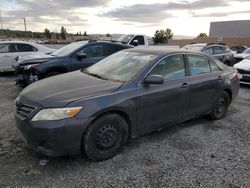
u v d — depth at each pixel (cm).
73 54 755
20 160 360
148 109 406
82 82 399
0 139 422
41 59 728
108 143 368
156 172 346
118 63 461
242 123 547
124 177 332
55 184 313
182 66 470
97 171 343
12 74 1120
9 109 586
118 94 370
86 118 335
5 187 304
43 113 326
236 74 591
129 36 1462
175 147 421
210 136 471
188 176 339
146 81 396
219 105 555
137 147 414
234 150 418
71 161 363
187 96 465
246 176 343
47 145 328
